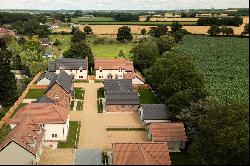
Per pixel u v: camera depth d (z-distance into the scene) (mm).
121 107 106688
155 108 95688
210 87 130250
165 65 117000
